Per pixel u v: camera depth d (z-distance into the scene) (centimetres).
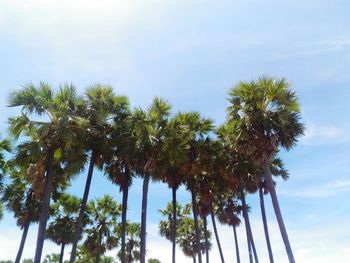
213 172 2719
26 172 1897
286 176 3259
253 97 2042
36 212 2480
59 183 2091
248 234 2691
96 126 2027
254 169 2719
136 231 4003
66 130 1689
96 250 3216
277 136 1956
